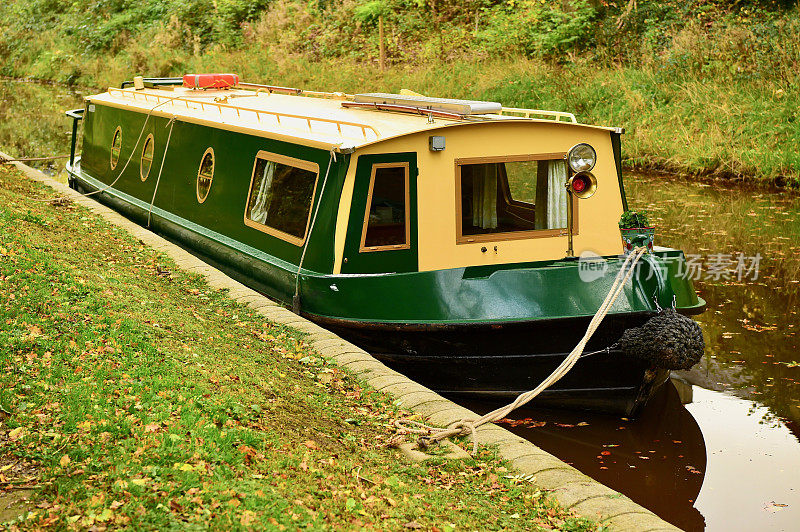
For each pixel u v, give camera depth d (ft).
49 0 143.13
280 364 23.35
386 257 26.96
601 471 22.71
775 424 25.17
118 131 45.44
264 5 117.19
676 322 23.73
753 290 35.37
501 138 27.66
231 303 28.22
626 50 77.82
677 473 22.48
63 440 16.14
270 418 19.25
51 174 59.52
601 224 29.40
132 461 15.64
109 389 18.37
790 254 39.81
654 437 24.54
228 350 23.16
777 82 63.41
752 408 26.14
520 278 25.23
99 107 48.37
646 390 24.90
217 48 106.93
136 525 13.75
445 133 26.84
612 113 68.28
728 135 60.23
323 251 27.20
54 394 17.87
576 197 28.86
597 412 25.96
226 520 14.12
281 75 93.97
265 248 30.94
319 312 27.27
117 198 43.80
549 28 84.43
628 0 82.28
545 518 17.06
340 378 23.18
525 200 28.32
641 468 22.80
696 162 59.16
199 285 30.01
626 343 23.93
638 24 80.48
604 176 29.35
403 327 25.63
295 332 26.11
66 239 31.60
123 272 28.94
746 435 24.56
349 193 26.37
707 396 26.96
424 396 22.26
